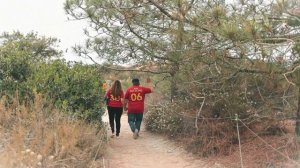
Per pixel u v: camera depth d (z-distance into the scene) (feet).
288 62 29.94
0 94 40.70
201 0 33.96
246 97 36.11
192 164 36.86
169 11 37.01
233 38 27.91
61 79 41.83
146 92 48.62
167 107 47.70
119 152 40.78
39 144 30.89
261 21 28.40
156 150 41.88
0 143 31.86
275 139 36.63
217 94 38.78
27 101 39.40
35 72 44.55
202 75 37.09
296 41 28.63
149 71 52.21
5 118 36.45
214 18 30.14
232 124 39.06
